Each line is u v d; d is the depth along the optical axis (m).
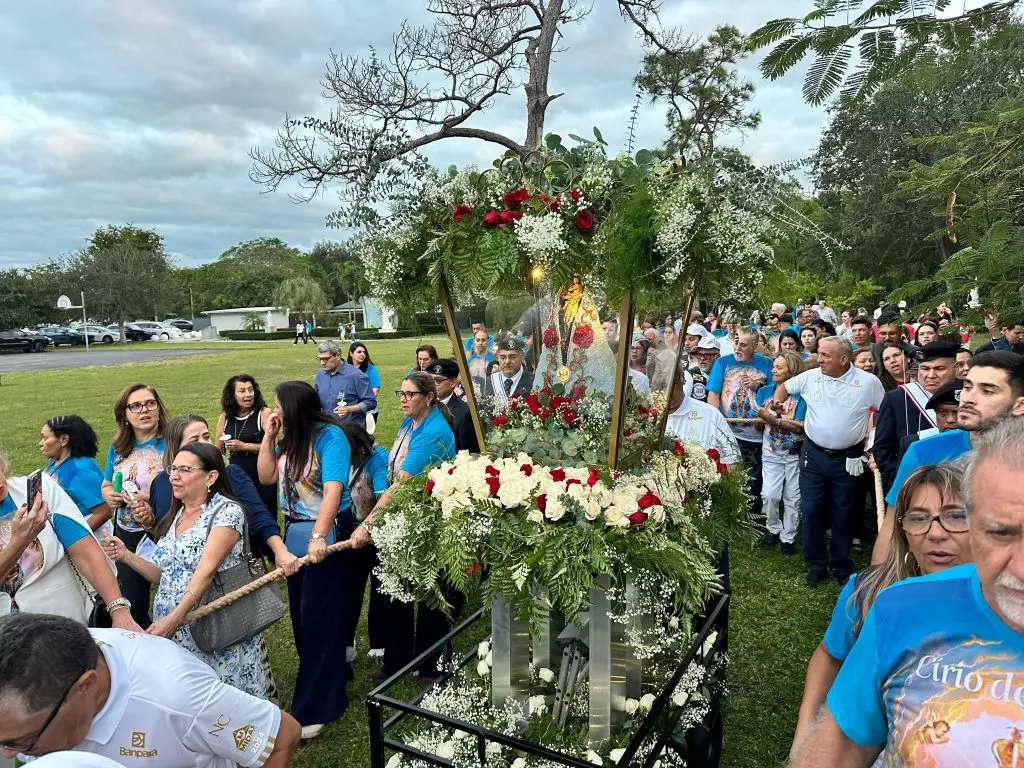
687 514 2.58
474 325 2.67
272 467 3.85
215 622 2.77
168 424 3.74
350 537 3.41
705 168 2.19
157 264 51.75
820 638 4.17
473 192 2.42
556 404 2.54
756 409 5.52
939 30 1.79
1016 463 0.99
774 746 3.21
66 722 1.41
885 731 1.23
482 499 2.32
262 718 1.77
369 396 7.03
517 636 2.59
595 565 2.12
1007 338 4.53
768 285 2.31
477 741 2.41
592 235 2.32
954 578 1.16
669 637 2.68
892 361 5.18
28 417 13.10
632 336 2.34
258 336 48.59
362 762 3.13
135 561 2.95
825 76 1.92
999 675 1.00
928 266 12.28
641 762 2.43
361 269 2.66
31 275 46.72
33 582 2.58
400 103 8.53
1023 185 2.70
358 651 4.19
